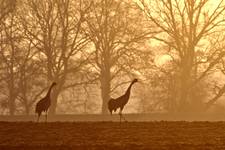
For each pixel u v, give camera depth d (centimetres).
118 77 16900
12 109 16462
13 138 5041
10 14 16375
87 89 17225
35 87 16738
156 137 4997
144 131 5319
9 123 5900
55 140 4928
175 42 15562
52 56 16288
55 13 16325
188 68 15238
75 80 16888
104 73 16325
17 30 16412
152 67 15788
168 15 15350
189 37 15300
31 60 16575
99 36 16212
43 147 4603
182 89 15200
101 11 16200
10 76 16512
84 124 5800
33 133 5281
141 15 15775
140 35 15875
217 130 5359
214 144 4653
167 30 15275
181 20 15500
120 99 6075
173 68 15375
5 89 16650
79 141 4859
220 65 15300
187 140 4853
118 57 16212
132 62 15912
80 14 16162
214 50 15388
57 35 16512
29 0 16275
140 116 11931
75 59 16612
